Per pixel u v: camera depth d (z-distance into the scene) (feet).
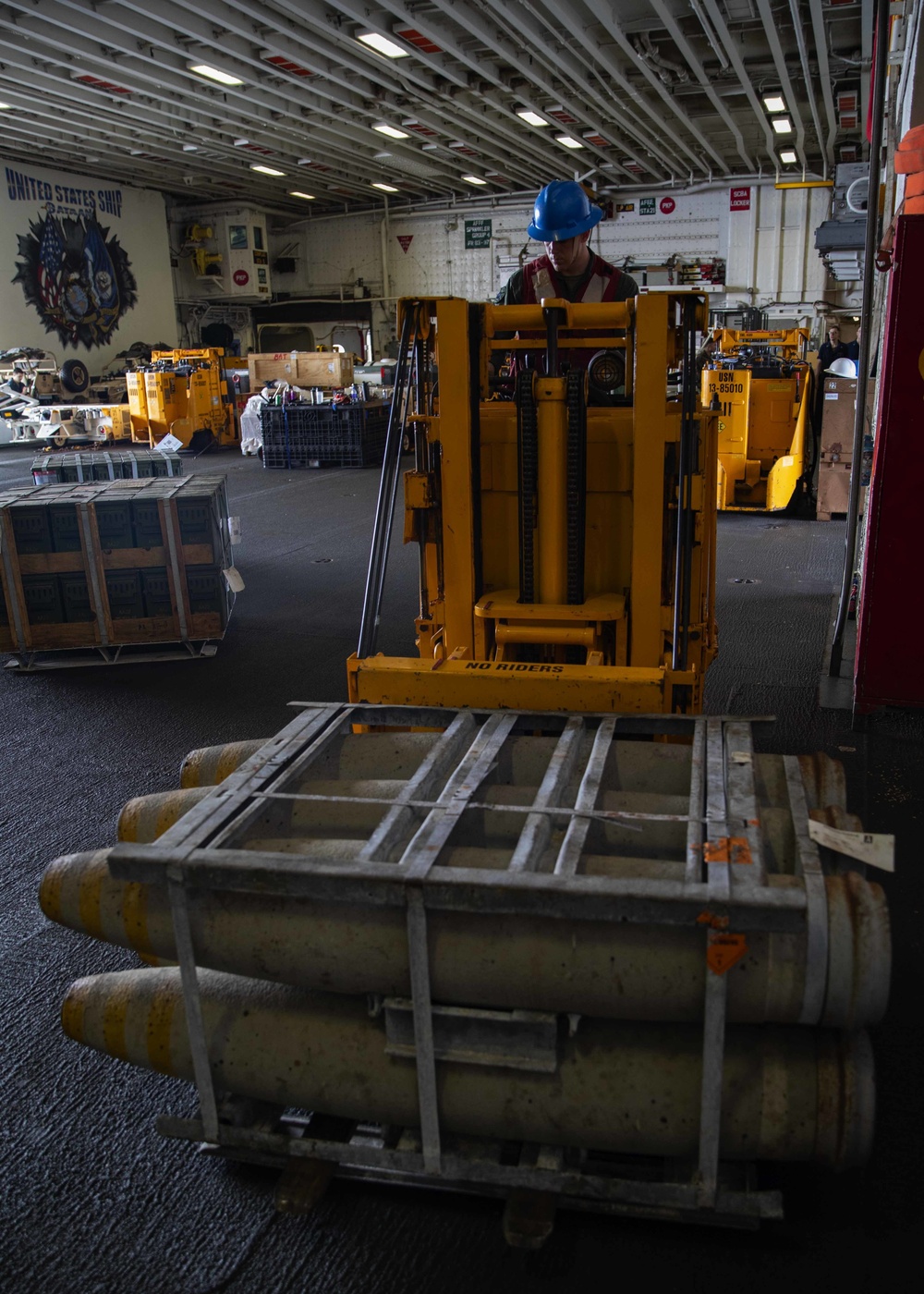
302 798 7.40
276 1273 6.68
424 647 12.76
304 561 31.37
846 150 70.59
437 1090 6.68
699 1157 6.31
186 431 66.03
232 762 8.93
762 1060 6.43
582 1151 6.89
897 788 13.62
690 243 85.76
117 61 53.26
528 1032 6.48
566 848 6.49
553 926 6.35
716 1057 6.10
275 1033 7.07
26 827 13.33
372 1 45.01
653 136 69.36
